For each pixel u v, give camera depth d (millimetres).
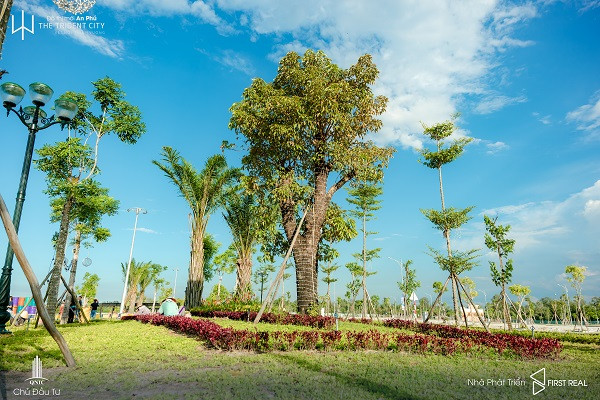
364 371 6484
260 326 13648
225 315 18594
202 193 23438
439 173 24484
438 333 15180
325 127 20562
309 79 19219
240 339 8523
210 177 23422
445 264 18094
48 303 14391
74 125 17500
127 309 41531
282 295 25906
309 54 20578
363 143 21453
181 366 6598
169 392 4855
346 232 21172
